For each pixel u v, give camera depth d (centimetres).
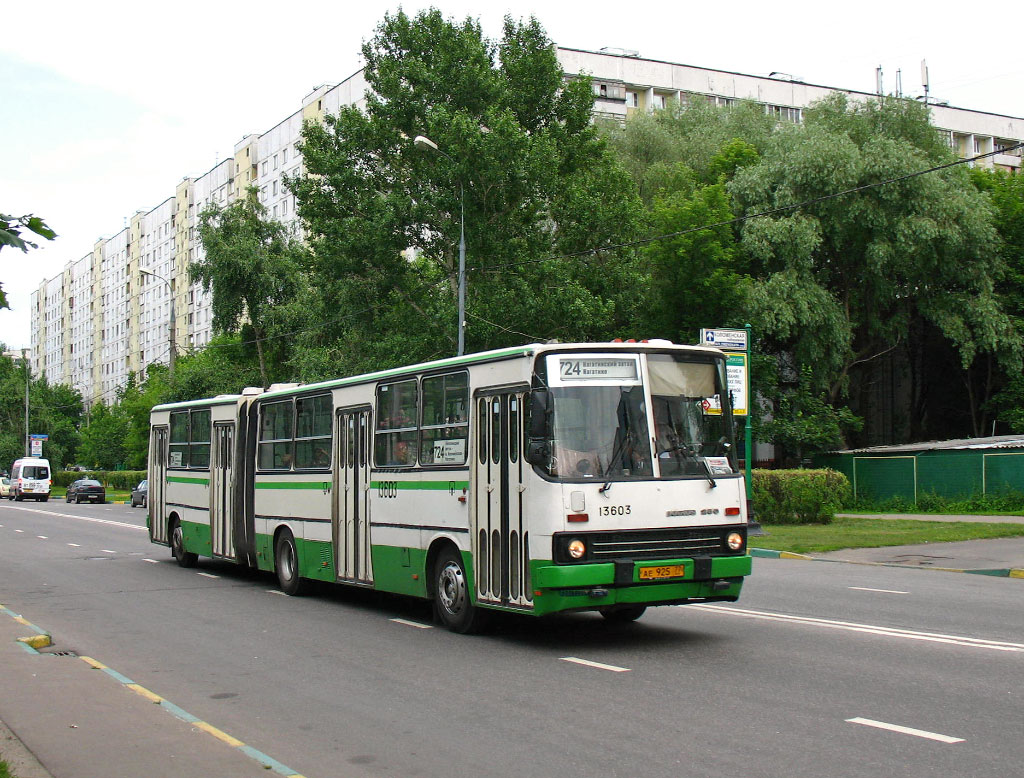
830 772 600
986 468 3331
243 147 9319
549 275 3300
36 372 16650
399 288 3388
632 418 1052
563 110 3597
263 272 5119
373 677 941
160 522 2216
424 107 3300
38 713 772
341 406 1462
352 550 1419
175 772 612
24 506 5912
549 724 741
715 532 1068
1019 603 1352
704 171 4294
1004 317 3856
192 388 5116
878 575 1764
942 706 756
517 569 1051
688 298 3491
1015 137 8475
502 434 1088
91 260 13938
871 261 3700
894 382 4806
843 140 3725
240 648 1116
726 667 930
